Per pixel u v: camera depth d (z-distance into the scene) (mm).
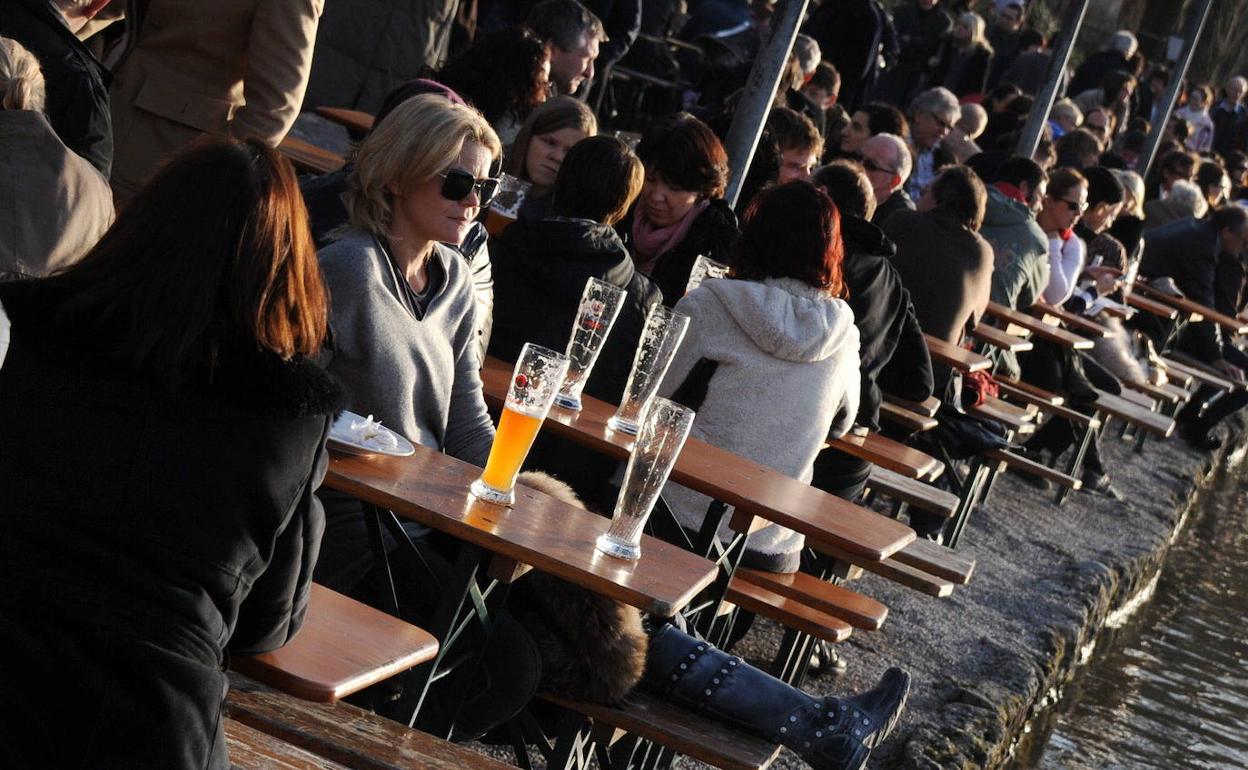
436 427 5484
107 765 3057
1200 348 20953
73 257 4984
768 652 8797
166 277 3176
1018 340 12977
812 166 10539
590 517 5102
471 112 5254
